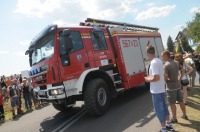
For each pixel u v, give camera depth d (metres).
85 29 9.30
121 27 11.20
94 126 7.81
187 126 6.39
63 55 8.36
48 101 9.00
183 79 8.64
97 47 9.59
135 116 8.20
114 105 10.38
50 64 8.35
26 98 14.18
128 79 10.58
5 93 18.44
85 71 8.70
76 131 7.63
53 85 8.33
